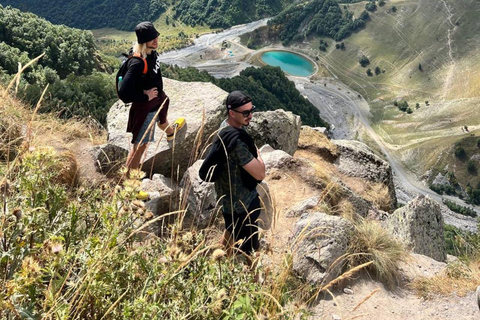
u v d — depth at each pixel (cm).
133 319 166
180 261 192
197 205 491
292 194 618
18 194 194
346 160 987
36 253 171
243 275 238
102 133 782
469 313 432
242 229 360
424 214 665
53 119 684
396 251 498
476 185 17025
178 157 609
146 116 473
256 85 18150
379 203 903
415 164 18275
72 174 464
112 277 180
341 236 455
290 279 394
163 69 14062
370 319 393
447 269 511
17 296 144
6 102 441
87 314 172
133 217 218
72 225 197
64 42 9606
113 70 10969
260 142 801
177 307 183
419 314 428
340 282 425
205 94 721
